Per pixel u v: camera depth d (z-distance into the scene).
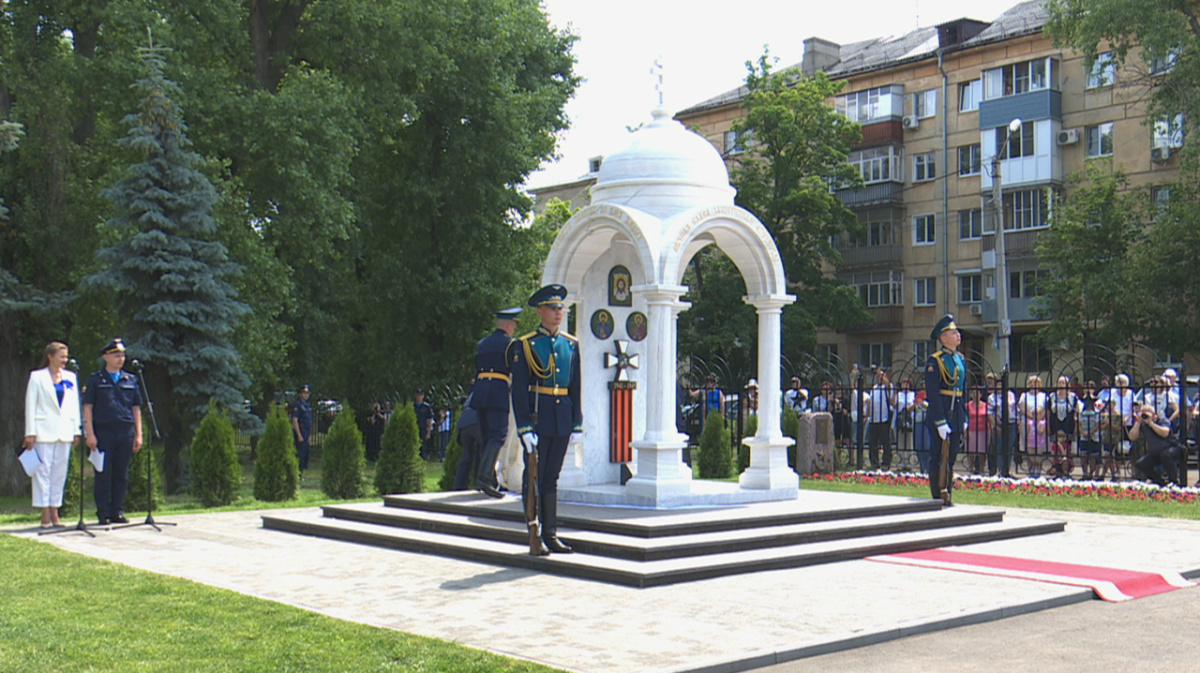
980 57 46.00
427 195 30.55
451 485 17.39
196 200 19.44
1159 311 32.50
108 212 21.84
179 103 20.91
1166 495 15.78
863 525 10.98
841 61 56.34
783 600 8.09
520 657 6.29
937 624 7.36
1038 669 6.32
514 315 13.67
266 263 22.22
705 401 23.95
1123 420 17.86
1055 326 35.62
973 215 46.53
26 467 12.82
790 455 20.78
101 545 11.42
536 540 9.67
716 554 9.68
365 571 9.56
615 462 13.44
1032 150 43.69
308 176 23.34
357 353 34.28
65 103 21.59
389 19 25.97
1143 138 40.94
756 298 12.84
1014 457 19.55
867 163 49.78
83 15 23.19
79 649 6.36
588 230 12.71
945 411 13.10
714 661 6.16
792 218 47.94
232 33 24.11
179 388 18.94
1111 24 30.98
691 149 13.04
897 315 49.00
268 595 8.39
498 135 30.86
